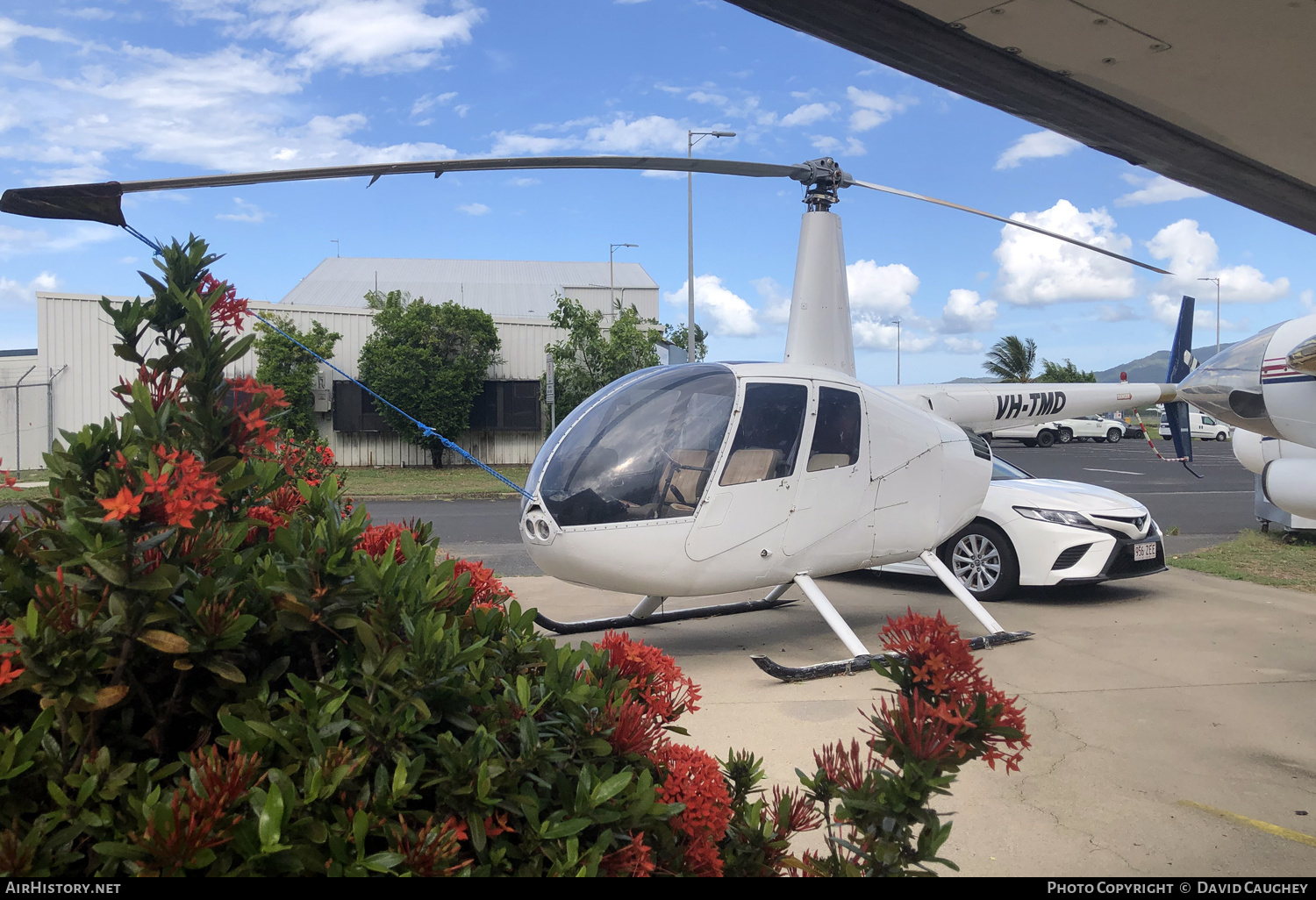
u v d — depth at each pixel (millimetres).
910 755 1696
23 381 21625
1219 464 27281
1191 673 5352
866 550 5855
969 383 7680
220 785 1287
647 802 1617
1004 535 7656
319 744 1401
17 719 1609
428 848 1337
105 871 1266
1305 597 7801
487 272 50344
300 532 1748
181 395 1895
